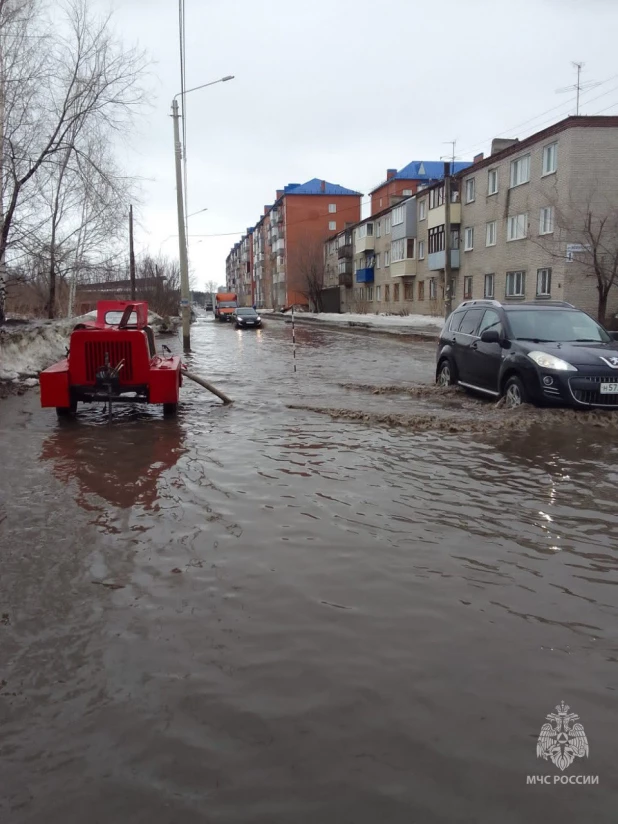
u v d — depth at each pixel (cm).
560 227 2598
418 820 207
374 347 2377
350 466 641
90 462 673
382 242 5328
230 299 6334
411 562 407
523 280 3100
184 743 243
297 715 258
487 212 3431
